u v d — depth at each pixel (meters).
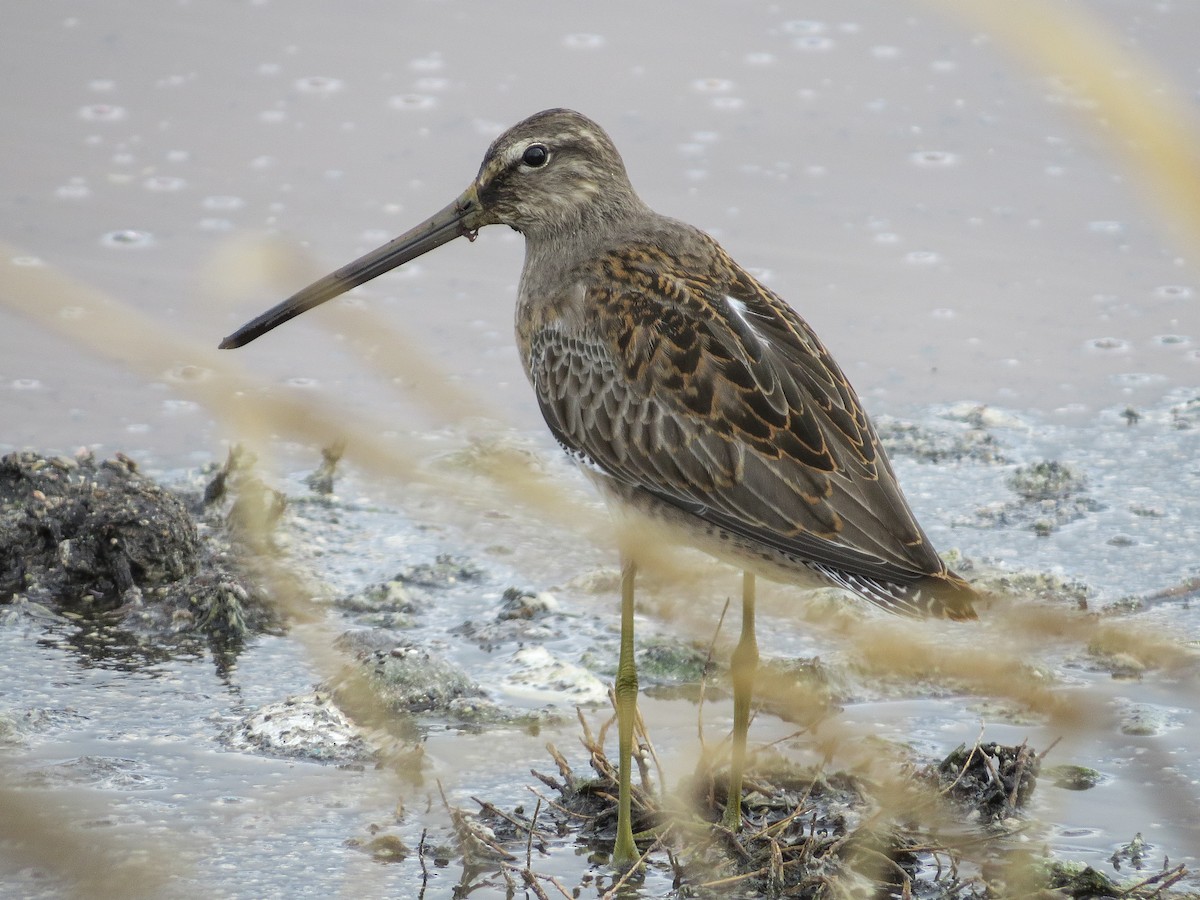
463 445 14.25
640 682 11.67
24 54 20.16
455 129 19.03
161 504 12.71
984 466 14.98
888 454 15.12
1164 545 13.62
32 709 10.62
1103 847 9.46
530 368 10.98
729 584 12.38
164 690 11.05
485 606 12.60
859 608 12.48
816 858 9.14
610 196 11.12
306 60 20.42
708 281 10.34
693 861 9.29
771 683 9.29
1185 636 11.80
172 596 12.23
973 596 9.02
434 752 10.45
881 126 19.58
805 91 20.19
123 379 15.51
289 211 17.44
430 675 11.23
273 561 12.68
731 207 18.16
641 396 10.02
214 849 9.08
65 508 12.65
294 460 14.78
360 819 9.56
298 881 8.80
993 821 9.73
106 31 20.84
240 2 21.89
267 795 9.75
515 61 20.58
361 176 18.16
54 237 16.67
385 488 13.28
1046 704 6.53
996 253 17.86
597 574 12.91
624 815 9.34
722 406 9.68
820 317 16.73
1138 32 20.06
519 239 18.16
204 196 17.64
